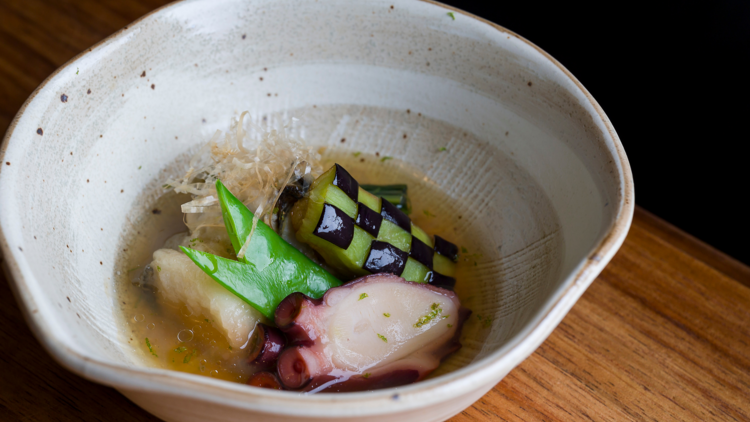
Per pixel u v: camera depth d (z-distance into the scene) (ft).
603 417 0.75
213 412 0.60
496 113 0.86
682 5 0.97
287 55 0.90
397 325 0.73
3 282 0.78
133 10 1.07
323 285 0.76
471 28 0.84
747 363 0.80
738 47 0.96
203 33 0.85
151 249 0.82
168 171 0.86
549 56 0.80
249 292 0.73
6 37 1.02
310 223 0.76
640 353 0.79
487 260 0.83
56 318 0.60
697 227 1.10
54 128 0.73
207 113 0.89
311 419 0.57
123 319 0.75
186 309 0.77
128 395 0.64
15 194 0.67
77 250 0.73
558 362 0.78
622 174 0.70
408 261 0.79
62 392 0.72
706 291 0.85
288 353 0.70
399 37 0.88
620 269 0.86
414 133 0.92
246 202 0.79
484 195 0.86
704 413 0.76
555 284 0.70
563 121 0.79
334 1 0.86
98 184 0.79
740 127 1.00
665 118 1.06
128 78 0.81
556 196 0.78
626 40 1.04
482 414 0.74
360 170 0.93
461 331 0.77
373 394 0.58
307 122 0.93
